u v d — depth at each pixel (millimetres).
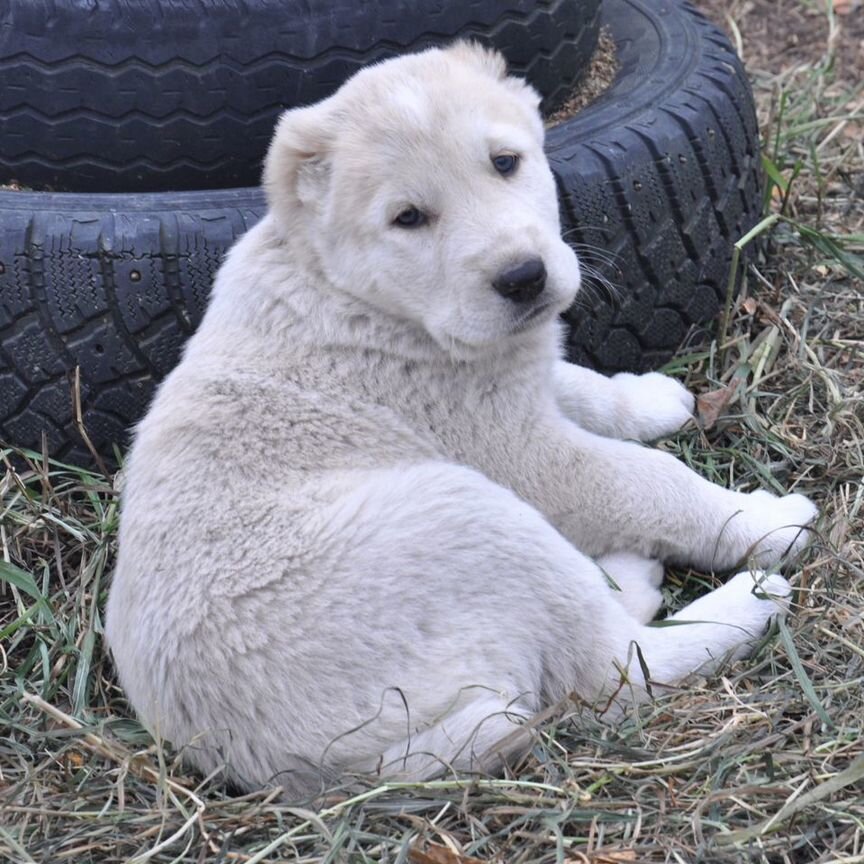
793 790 1634
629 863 1594
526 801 1634
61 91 1918
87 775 1690
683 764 1656
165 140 1938
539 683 1698
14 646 1806
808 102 2322
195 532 1693
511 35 1971
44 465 1897
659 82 2018
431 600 1666
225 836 1630
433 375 1786
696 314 2002
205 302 1896
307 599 1661
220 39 1917
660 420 1926
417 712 1646
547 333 1811
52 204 1906
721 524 1808
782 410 1952
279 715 1647
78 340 1896
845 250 2113
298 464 1743
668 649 1733
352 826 1623
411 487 1703
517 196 1741
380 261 1748
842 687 1702
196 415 1748
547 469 1799
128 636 1697
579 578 1711
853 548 1812
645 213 1944
